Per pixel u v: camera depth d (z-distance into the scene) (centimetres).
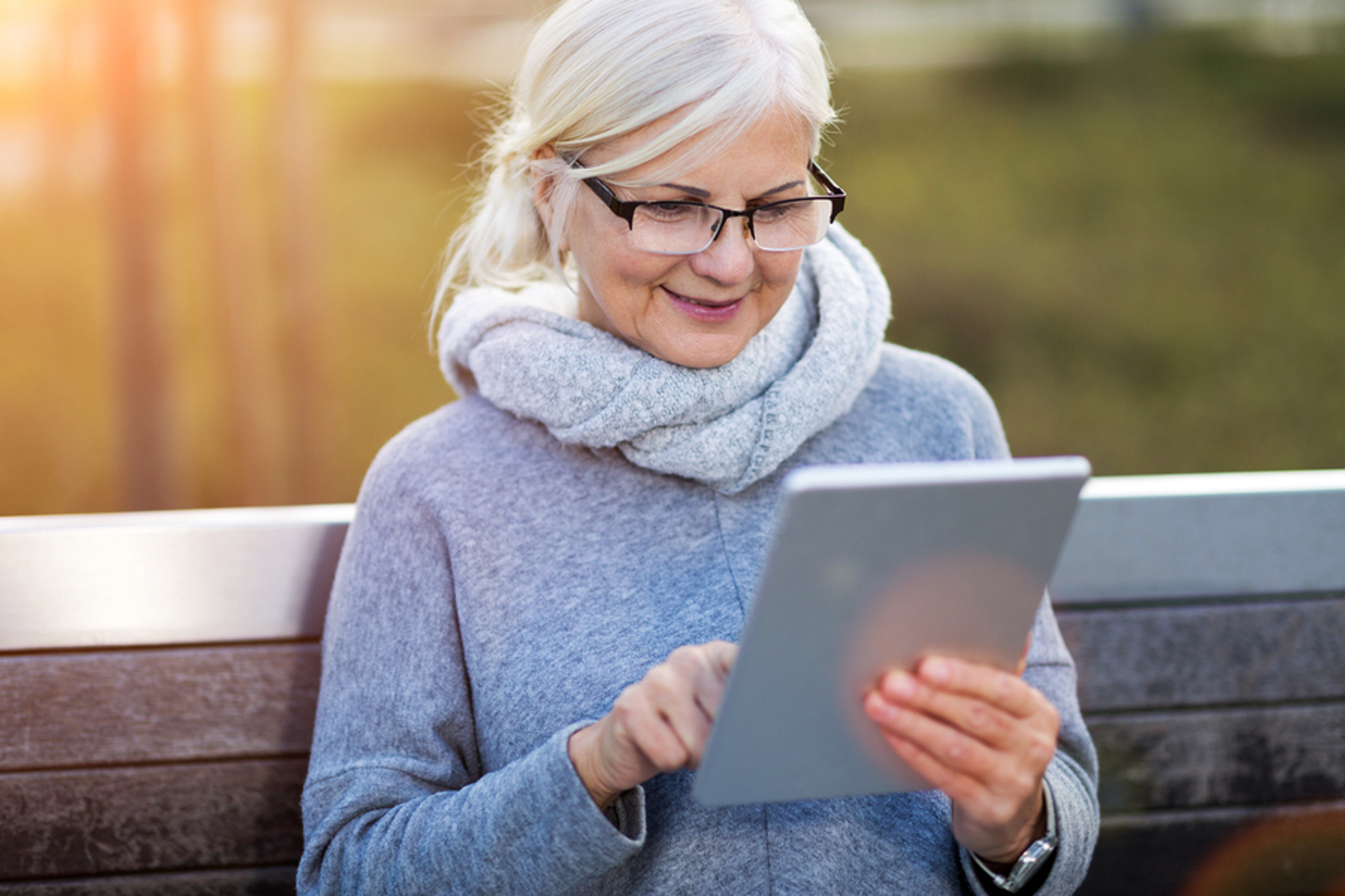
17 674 121
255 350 582
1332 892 138
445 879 94
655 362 106
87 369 774
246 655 124
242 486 584
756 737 80
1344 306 899
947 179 1188
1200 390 789
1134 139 1276
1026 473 74
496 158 118
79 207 895
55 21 678
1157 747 135
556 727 103
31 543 121
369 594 109
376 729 106
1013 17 1711
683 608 107
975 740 83
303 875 104
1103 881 137
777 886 100
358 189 1100
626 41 98
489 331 113
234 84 902
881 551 74
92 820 123
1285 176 1161
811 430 110
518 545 108
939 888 104
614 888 101
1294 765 136
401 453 113
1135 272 974
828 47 105
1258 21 1631
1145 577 133
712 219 99
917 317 909
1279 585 134
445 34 1524
